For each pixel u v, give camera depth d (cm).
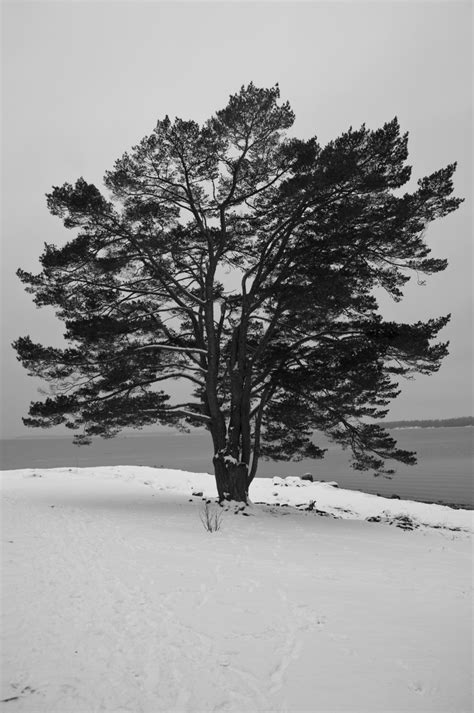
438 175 1603
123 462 7869
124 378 1806
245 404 1841
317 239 1777
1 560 898
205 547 1095
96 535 1173
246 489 1827
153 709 428
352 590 804
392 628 637
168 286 1898
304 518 1670
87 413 1794
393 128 1633
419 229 1639
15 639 557
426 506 2502
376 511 2347
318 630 622
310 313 1708
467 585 864
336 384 1794
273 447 2086
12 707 421
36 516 1428
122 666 504
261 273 1903
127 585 774
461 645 587
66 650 534
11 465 7569
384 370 1766
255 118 1672
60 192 1712
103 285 1827
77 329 1720
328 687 477
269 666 518
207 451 14100
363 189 1650
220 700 447
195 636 587
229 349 2102
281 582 831
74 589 743
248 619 650
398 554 1125
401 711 439
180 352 1975
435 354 1599
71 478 2734
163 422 1992
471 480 4381
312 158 1702
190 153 1730
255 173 1791
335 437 1941
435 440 18750
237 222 1928
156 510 1633
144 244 1714
